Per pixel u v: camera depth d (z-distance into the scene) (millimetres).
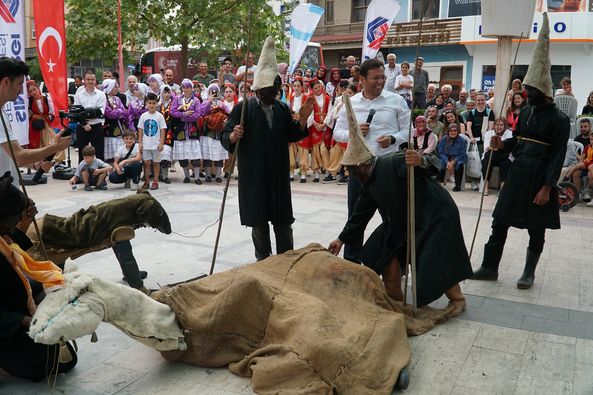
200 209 8664
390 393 3467
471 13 24000
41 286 3889
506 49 10773
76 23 17312
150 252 6426
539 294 5352
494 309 4953
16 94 3906
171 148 10906
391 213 4648
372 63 5398
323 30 29703
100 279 3473
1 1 4984
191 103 10828
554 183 5148
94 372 3811
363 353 3518
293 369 3432
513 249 6820
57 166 11523
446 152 10812
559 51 22719
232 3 17203
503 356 4070
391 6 9656
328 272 4270
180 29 16969
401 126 5484
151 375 3771
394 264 4828
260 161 5023
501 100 10867
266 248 5320
